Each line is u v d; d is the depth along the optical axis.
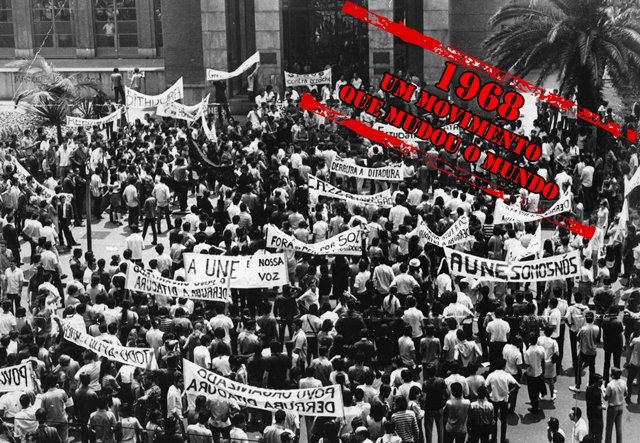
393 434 14.30
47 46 49.56
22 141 36.69
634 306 20.45
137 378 16.56
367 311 19.23
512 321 18.56
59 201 27.23
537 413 18.09
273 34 42.72
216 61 43.56
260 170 29.39
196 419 15.18
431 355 17.75
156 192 28.03
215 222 24.62
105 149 30.98
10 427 15.48
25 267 26.58
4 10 49.12
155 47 49.22
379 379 17.56
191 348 17.36
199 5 43.97
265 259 18.73
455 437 15.70
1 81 46.44
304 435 17.75
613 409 16.45
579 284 21.16
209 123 35.81
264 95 39.62
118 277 19.98
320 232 23.47
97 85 42.94
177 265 22.11
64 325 16.16
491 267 18.42
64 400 15.84
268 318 18.44
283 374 16.75
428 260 21.66
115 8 48.94
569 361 20.55
